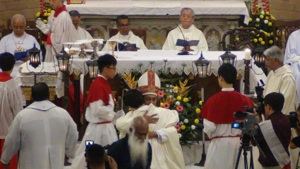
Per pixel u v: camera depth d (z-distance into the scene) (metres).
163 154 24.58
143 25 39.28
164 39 39.38
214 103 23.34
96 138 24.33
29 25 38.91
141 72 28.55
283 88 26.08
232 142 23.44
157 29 39.34
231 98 23.27
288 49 34.09
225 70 23.33
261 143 21.92
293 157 24.09
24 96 29.12
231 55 28.05
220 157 23.45
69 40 34.06
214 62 28.38
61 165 21.94
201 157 27.69
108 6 38.72
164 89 28.17
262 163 22.11
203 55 30.06
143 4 38.94
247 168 22.19
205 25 39.38
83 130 28.73
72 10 36.03
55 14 34.31
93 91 24.25
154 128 24.58
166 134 24.47
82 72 28.39
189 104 28.00
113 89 28.41
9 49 35.19
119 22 34.91
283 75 26.19
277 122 21.77
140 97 23.61
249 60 27.72
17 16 35.19
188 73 28.45
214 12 38.84
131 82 28.19
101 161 18.55
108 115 24.30
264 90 26.67
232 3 39.47
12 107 25.19
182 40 31.22
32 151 21.69
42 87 21.89
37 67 30.41
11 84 25.20
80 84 29.64
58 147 21.86
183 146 27.92
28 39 35.44
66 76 27.61
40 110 21.75
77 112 28.92
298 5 44.12
